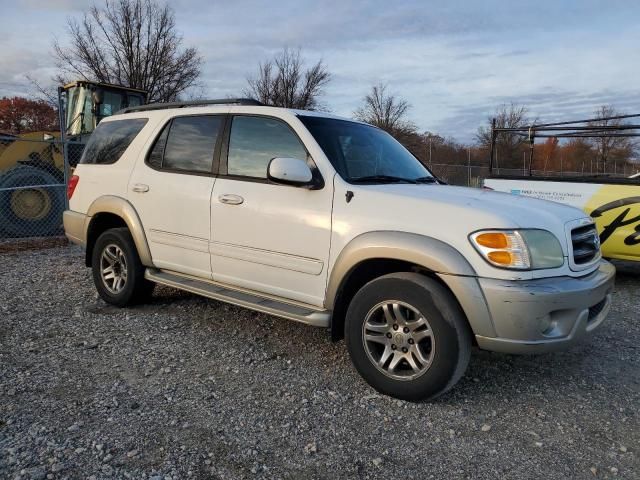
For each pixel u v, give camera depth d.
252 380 3.73
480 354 4.33
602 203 7.01
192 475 2.61
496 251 3.11
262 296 4.17
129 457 2.73
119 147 5.29
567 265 3.32
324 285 3.72
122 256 5.20
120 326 4.79
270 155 4.12
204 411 3.26
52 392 3.44
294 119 4.05
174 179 4.66
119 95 12.25
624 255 6.89
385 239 3.38
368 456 2.84
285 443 2.93
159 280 4.83
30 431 2.93
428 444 2.97
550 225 3.32
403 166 4.46
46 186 10.02
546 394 3.64
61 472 2.58
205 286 4.51
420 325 3.32
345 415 3.27
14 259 7.87
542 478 2.69
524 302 3.05
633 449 2.96
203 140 4.57
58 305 5.41
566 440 3.05
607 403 3.53
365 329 3.52
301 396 3.50
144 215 4.89
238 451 2.84
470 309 3.14
